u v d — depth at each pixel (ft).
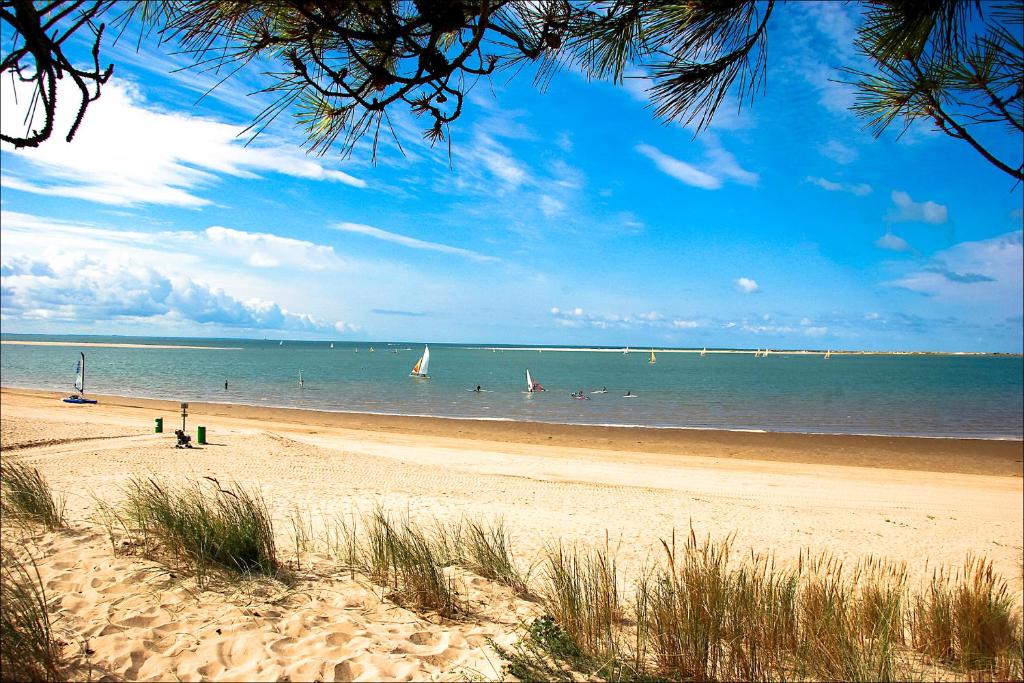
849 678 13.89
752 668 14.06
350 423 97.81
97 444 51.72
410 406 130.93
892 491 52.70
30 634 12.23
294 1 3.76
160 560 18.25
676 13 5.49
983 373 361.51
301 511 30.94
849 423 109.50
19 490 22.79
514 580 20.67
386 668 12.88
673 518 36.37
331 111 4.88
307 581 18.06
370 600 17.01
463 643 14.85
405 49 4.65
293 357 451.12
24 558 18.20
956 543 34.40
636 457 70.44
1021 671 15.49
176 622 14.52
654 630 15.65
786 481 56.34
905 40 5.48
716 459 70.95
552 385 203.92
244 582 17.30
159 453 48.19
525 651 14.32
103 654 12.78
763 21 5.52
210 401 129.49
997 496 52.08
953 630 17.29
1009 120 6.05
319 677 12.33
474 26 4.50
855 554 31.04
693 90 5.85
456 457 64.44
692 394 174.70
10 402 98.22
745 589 16.31
